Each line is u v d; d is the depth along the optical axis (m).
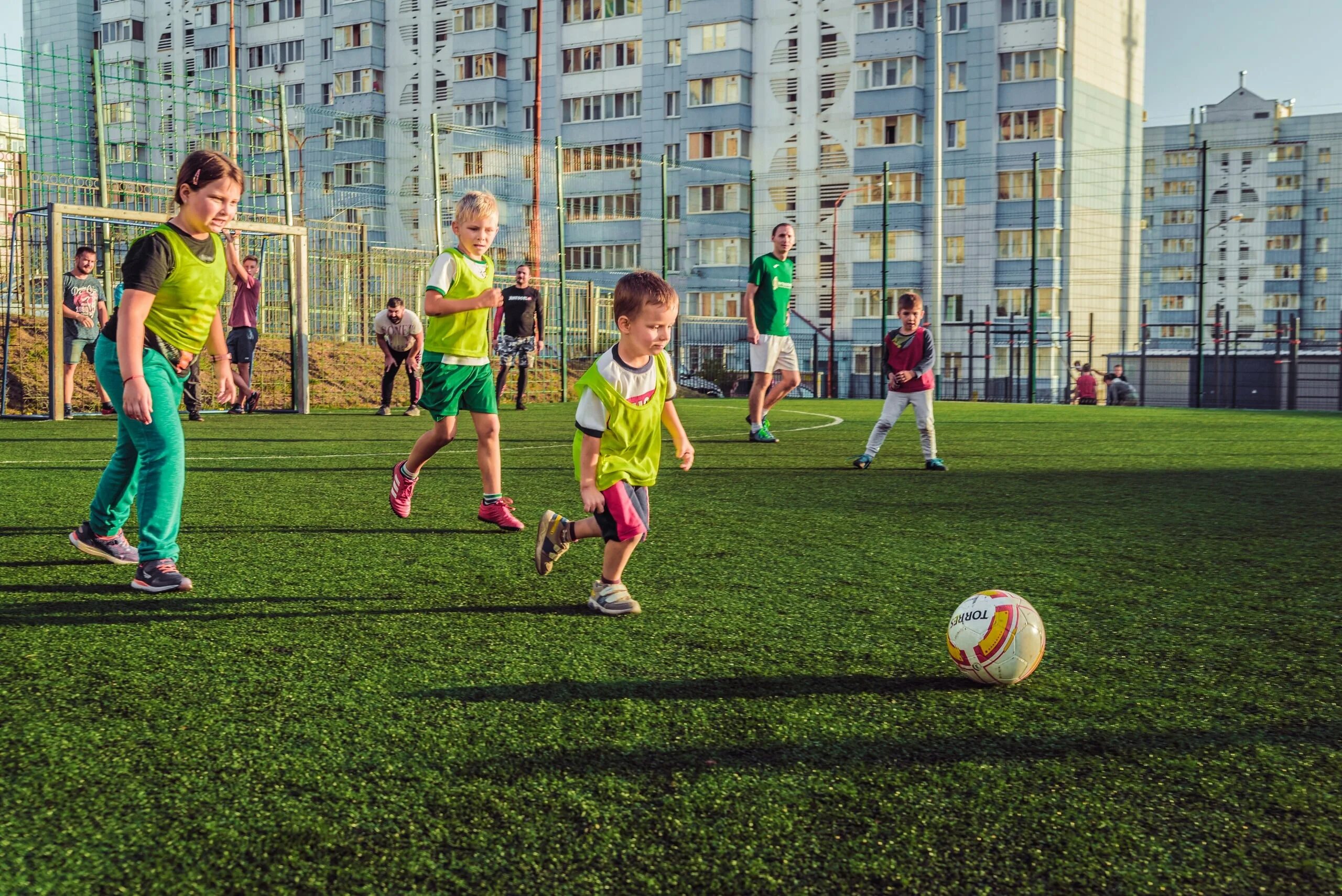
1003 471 8.07
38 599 3.64
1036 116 40.75
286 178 16.20
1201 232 20.88
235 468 7.61
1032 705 2.62
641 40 46.94
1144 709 2.60
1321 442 11.05
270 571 4.12
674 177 45.19
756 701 2.63
